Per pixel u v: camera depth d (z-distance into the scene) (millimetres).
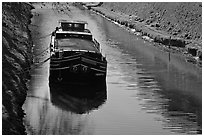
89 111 24734
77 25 41719
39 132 21125
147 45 47281
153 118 24016
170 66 37281
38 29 50781
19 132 20531
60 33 35781
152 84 31109
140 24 59156
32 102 25391
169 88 30109
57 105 25297
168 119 23875
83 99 26766
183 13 53500
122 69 35344
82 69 28250
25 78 29359
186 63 38656
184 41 45094
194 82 31953
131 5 75562
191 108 25938
